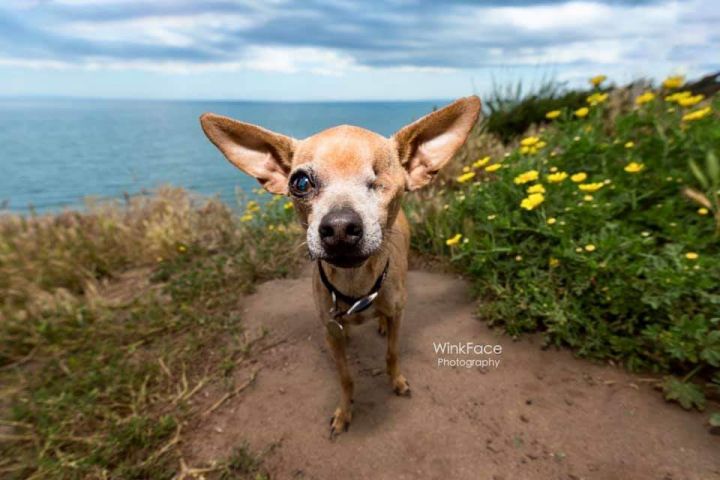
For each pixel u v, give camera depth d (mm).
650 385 255
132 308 419
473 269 358
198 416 278
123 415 281
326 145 210
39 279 464
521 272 324
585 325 286
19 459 243
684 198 330
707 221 302
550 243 333
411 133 242
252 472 232
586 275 290
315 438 253
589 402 251
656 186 346
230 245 542
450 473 220
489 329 334
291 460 239
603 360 281
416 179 259
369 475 224
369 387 293
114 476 230
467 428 247
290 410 278
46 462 233
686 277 250
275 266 487
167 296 449
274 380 309
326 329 248
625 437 224
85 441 247
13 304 424
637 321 272
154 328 379
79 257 520
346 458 236
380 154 216
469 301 380
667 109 431
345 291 234
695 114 359
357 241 186
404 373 301
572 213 326
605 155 396
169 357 335
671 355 249
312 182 206
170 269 498
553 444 228
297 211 227
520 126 770
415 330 348
